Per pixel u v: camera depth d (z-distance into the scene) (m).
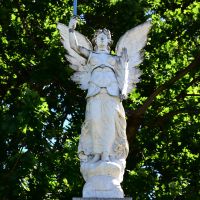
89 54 12.05
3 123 15.49
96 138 11.38
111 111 11.42
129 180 17.50
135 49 13.09
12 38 18.00
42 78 17.25
